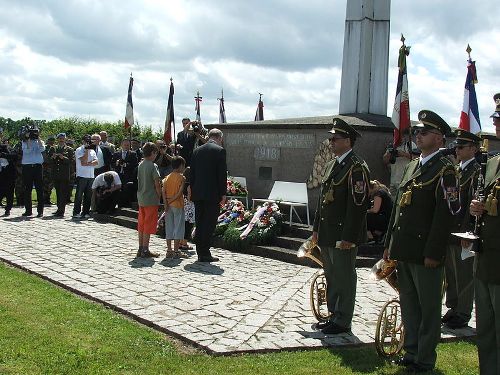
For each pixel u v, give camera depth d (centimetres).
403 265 622
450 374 598
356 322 757
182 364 589
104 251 1170
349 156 721
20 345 616
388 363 623
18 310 741
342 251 710
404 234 609
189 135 1576
